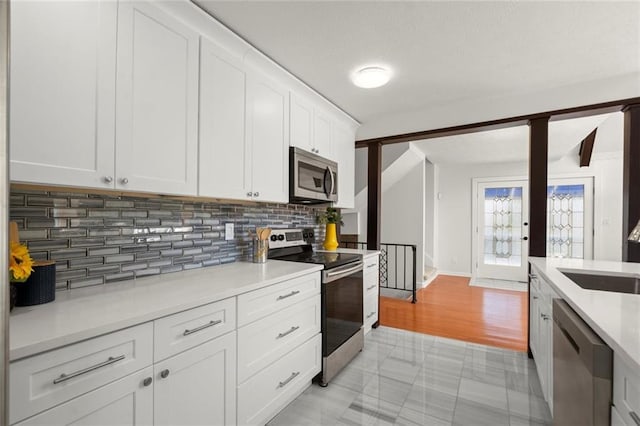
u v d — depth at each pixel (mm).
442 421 1779
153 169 1400
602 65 2164
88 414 927
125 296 1287
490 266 5910
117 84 1265
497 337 3045
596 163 5090
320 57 2088
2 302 625
